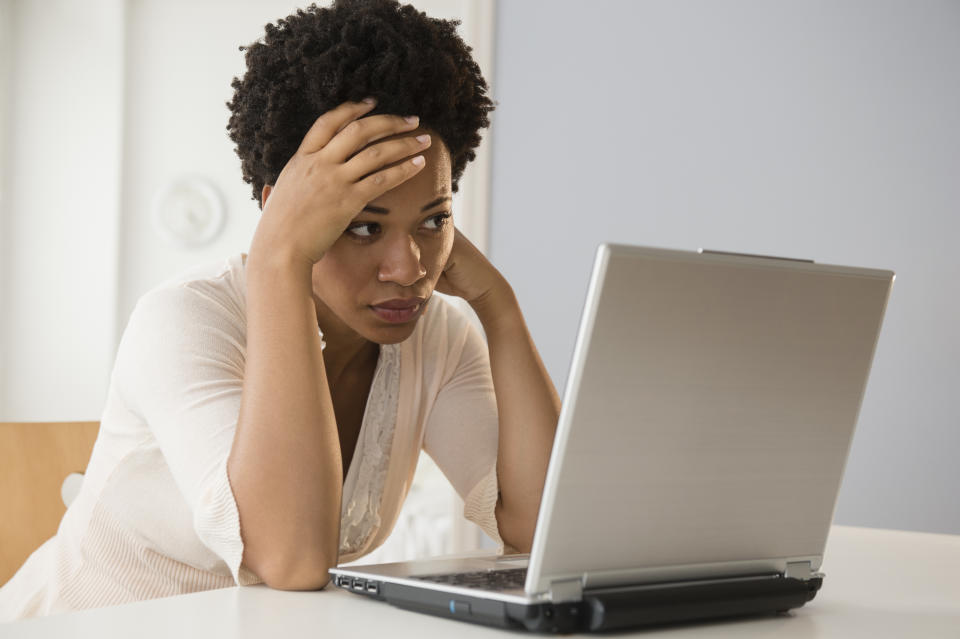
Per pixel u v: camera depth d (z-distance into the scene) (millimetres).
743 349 657
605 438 614
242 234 5098
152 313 1022
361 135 909
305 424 847
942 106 2070
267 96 996
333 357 1162
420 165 921
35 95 4984
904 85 2105
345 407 1208
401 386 1196
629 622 625
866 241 2137
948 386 2059
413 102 958
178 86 5121
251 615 673
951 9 2062
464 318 1334
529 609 608
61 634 592
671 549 670
